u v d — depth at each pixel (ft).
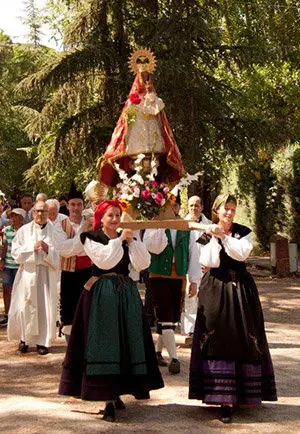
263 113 70.59
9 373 24.81
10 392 22.25
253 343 19.53
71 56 56.44
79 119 58.59
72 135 58.70
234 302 19.63
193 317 29.22
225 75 67.41
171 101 53.88
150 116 23.16
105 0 58.03
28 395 21.86
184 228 20.36
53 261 28.02
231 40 67.56
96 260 19.19
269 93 69.92
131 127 23.06
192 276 26.05
